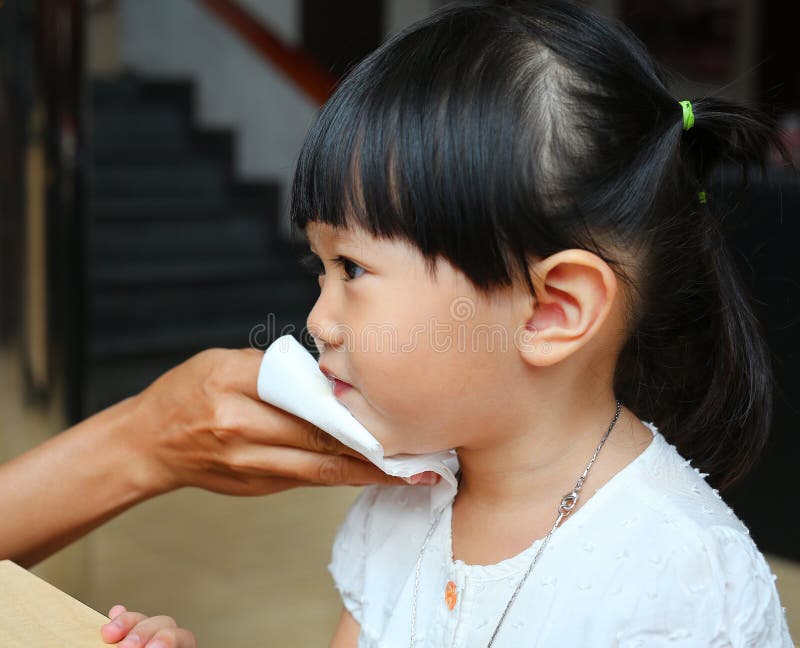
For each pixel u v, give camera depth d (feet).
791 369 7.36
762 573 2.75
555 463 2.93
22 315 6.24
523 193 2.59
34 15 6.07
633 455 2.96
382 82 2.72
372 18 19.76
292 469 3.28
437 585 3.10
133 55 17.56
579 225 2.65
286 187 16.20
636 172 2.76
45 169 6.16
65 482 3.67
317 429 3.19
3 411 6.35
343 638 3.46
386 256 2.67
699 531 2.70
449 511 3.18
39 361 6.28
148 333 14.53
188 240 15.79
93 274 14.65
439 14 2.91
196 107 17.19
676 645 2.62
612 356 2.96
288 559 7.92
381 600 3.29
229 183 16.72
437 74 2.67
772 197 7.17
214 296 15.29
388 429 2.87
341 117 2.74
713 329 3.24
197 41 17.19
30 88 6.13
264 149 16.51
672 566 2.66
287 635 6.61
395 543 3.33
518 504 2.97
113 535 8.40
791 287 7.26
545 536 2.90
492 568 2.92
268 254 16.29
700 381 3.31
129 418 3.63
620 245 2.76
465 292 2.65
